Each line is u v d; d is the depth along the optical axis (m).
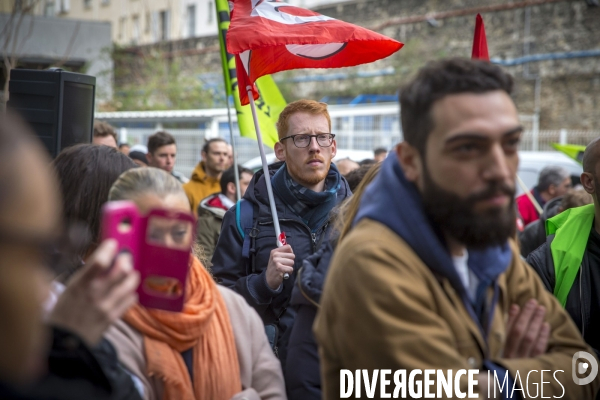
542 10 19.05
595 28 18.34
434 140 1.56
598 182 2.93
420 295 1.57
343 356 1.61
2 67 14.40
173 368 1.87
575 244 2.97
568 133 18.03
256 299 3.29
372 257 1.58
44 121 3.85
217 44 23.64
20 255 1.03
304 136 3.62
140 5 29.56
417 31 20.92
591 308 2.90
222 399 1.95
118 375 1.58
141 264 1.60
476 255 1.70
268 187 3.51
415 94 1.60
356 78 21.73
